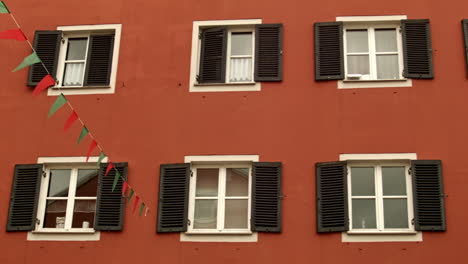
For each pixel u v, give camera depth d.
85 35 16.95
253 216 14.70
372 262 14.11
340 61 15.67
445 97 15.22
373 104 15.28
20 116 16.12
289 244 14.45
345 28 16.17
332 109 15.34
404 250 14.12
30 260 14.95
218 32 16.44
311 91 15.55
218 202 15.14
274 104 15.54
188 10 16.62
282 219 14.64
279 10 16.36
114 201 15.20
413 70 15.46
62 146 15.78
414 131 15.00
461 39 15.67
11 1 17.19
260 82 15.74
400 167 14.95
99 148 15.65
